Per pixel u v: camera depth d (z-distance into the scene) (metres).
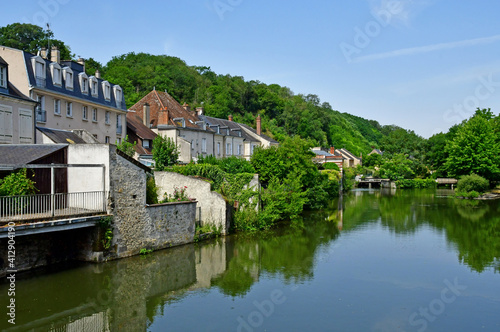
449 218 35.88
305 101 125.19
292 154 37.69
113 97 37.72
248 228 29.09
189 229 23.75
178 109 49.34
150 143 41.44
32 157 17.38
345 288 16.84
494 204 46.69
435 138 92.06
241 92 96.12
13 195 15.06
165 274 18.06
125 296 15.38
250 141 61.34
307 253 22.80
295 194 35.03
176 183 26.83
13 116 25.17
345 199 55.41
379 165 100.88
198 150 47.72
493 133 61.38
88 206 18.22
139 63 88.19
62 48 52.28
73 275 16.77
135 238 19.88
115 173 18.53
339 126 132.12
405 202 50.03
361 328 13.09
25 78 27.86
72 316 13.49
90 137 29.34
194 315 13.86
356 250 23.59
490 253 22.83
